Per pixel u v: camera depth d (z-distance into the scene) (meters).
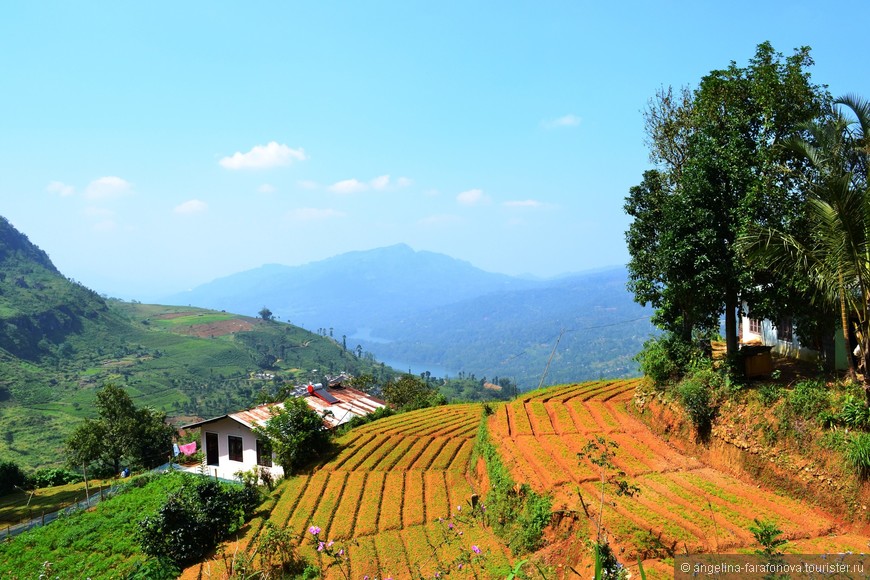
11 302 197.75
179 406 159.12
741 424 20.67
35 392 148.00
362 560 21.52
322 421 37.16
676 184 29.80
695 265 22.56
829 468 16.95
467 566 19.05
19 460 99.44
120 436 52.62
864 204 16.36
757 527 16.17
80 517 34.84
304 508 27.50
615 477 20.70
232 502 28.16
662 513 17.38
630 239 29.86
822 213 17.50
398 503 27.23
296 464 34.12
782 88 22.42
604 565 10.70
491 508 23.34
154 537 25.03
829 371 22.42
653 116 32.66
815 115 22.00
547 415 30.30
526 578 15.85
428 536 23.55
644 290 29.81
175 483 38.59
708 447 22.14
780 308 22.16
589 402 31.58
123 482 46.09
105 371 179.00
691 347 26.36
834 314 21.31
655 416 25.94
